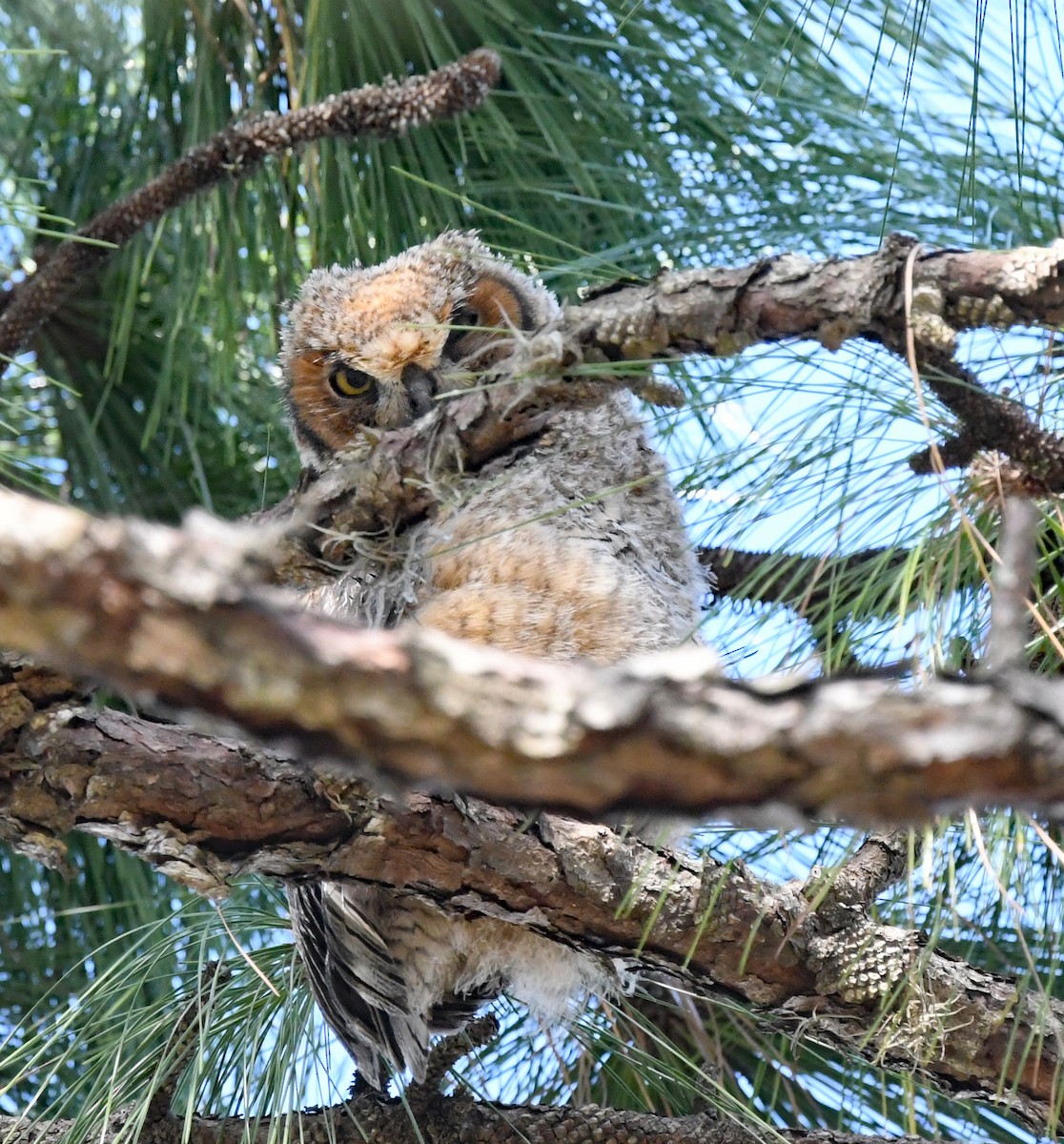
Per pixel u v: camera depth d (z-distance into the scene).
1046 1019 4.35
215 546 1.77
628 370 3.75
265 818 4.32
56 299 6.05
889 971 4.57
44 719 4.14
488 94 6.25
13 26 6.41
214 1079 5.00
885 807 1.84
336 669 1.79
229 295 6.42
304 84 6.24
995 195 5.63
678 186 6.21
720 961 4.64
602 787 1.86
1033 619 3.66
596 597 5.26
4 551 1.69
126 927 6.46
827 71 6.02
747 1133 4.97
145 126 6.64
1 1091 4.61
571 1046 5.55
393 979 5.51
